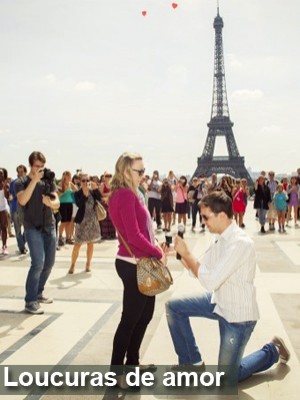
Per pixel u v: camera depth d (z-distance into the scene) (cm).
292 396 431
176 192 2022
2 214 1251
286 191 2164
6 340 581
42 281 751
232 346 406
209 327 620
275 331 610
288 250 1310
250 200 6272
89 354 534
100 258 1192
